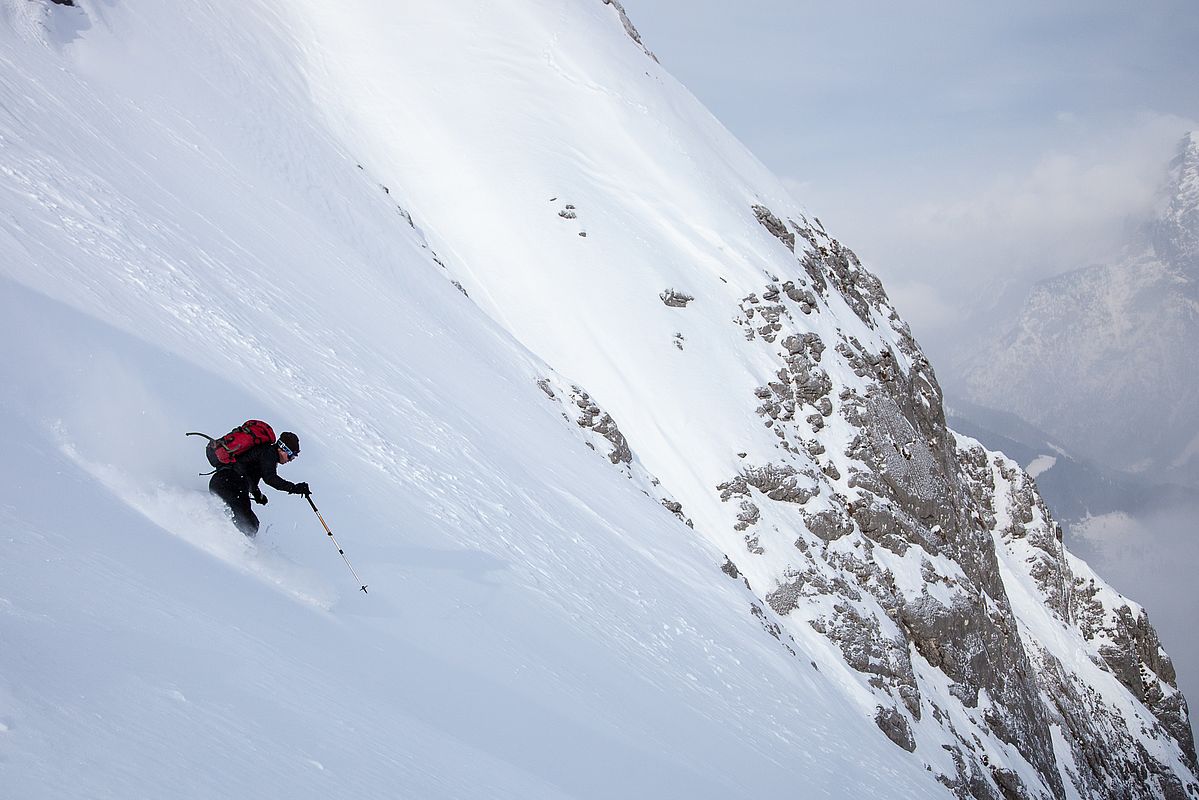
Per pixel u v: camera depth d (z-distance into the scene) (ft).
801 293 132.46
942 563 127.54
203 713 14.12
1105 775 155.63
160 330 43.60
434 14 155.53
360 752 16.92
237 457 27.09
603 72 150.20
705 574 88.74
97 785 10.21
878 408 129.39
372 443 53.31
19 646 12.58
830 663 98.99
